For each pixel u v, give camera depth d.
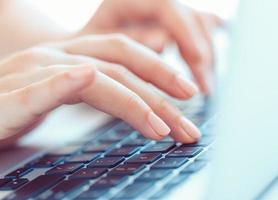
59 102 0.37
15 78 0.42
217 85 0.50
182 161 0.32
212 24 0.61
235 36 0.24
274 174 0.26
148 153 0.35
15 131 0.40
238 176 0.24
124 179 0.31
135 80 0.41
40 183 0.33
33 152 0.41
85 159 0.36
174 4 0.56
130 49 0.45
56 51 0.46
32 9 0.68
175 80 0.43
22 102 0.38
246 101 0.24
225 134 0.24
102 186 0.30
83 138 0.43
